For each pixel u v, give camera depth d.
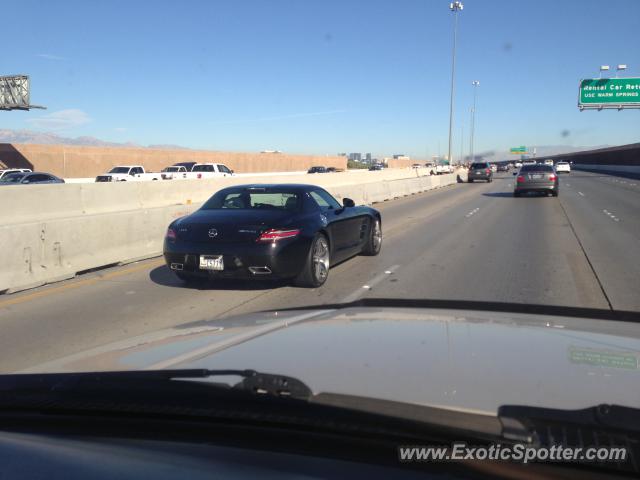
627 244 11.77
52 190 15.55
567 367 2.21
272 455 1.82
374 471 1.69
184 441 1.96
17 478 1.69
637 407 1.82
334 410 1.84
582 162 113.44
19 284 7.88
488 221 16.72
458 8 45.41
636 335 2.80
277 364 2.31
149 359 2.58
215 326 3.33
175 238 7.38
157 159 52.41
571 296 7.16
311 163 82.12
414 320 3.17
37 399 2.23
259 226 7.06
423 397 1.91
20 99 44.31
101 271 9.36
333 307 3.93
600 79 48.16
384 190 26.86
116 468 1.73
